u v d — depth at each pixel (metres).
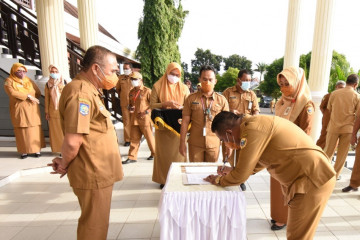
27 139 4.23
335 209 2.78
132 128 4.32
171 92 3.06
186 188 1.66
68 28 8.70
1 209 2.77
